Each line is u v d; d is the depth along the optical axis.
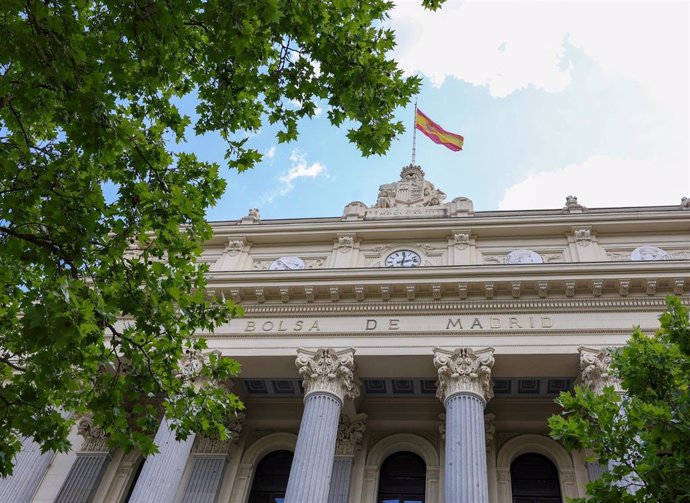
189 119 15.94
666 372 14.43
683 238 28.47
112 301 13.78
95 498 25.48
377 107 15.09
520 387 25.98
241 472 26.31
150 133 15.78
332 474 24.67
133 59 14.26
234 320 26.98
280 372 26.20
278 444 27.19
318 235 31.22
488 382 23.36
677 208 29.91
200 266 15.44
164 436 22.89
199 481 25.31
